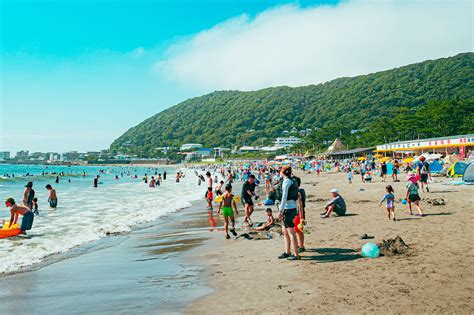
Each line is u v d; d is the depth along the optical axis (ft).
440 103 362.12
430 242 28.55
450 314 15.17
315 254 27.02
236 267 25.08
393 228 35.55
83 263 28.84
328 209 45.78
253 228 41.06
